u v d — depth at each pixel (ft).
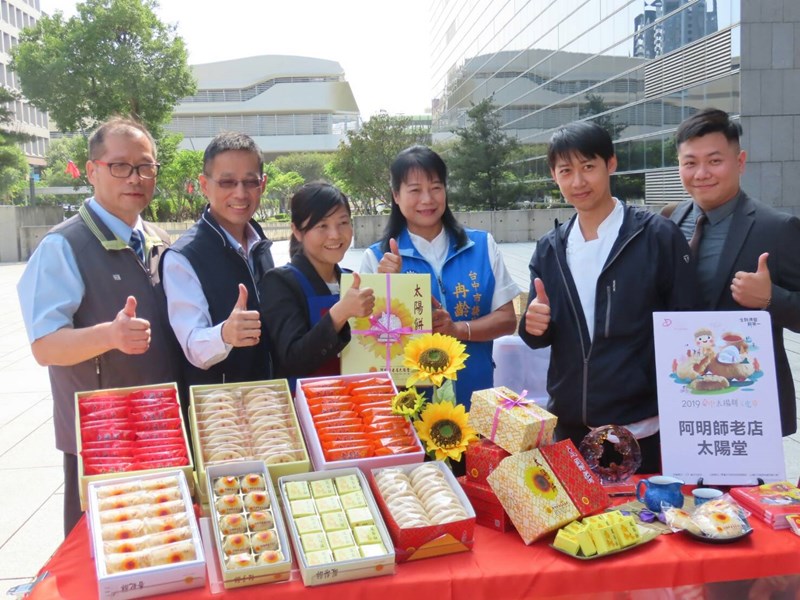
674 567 6.23
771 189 43.39
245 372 9.17
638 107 61.21
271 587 5.82
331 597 5.85
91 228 8.43
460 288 9.86
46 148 233.96
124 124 8.68
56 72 87.25
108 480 6.45
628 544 6.35
